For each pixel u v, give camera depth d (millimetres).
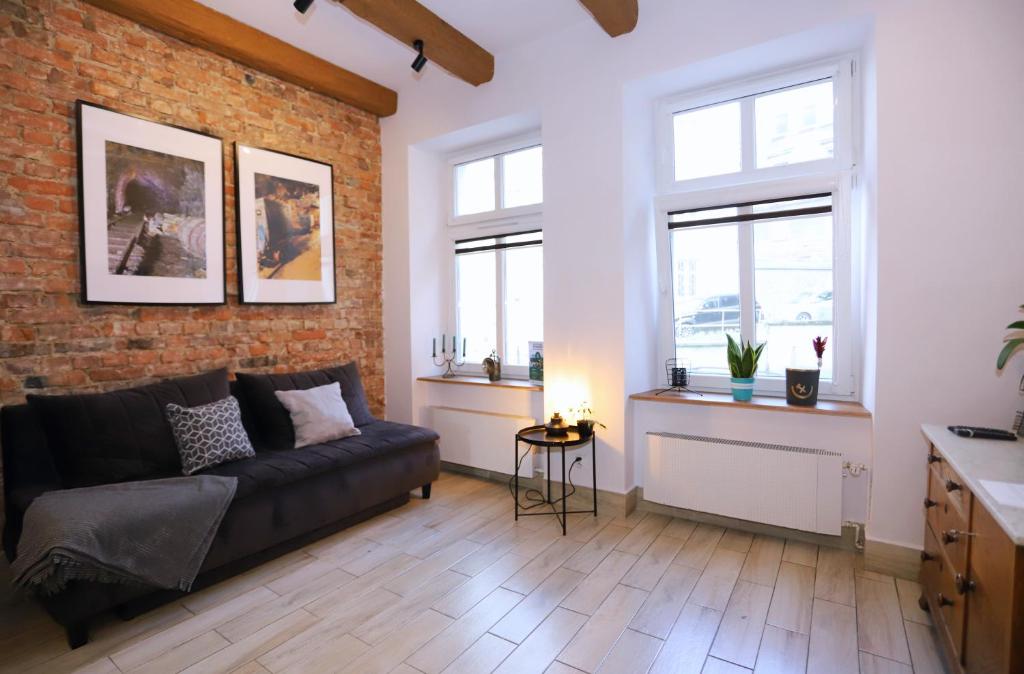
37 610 2297
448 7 3193
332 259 4035
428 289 4484
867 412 2691
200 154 3262
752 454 2936
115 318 2957
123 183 2938
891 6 2457
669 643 2039
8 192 2592
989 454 1797
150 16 2953
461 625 2176
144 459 2672
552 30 3467
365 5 2900
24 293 2648
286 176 3732
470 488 3877
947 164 2355
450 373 4582
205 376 3135
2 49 2566
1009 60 2250
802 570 2588
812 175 3053
